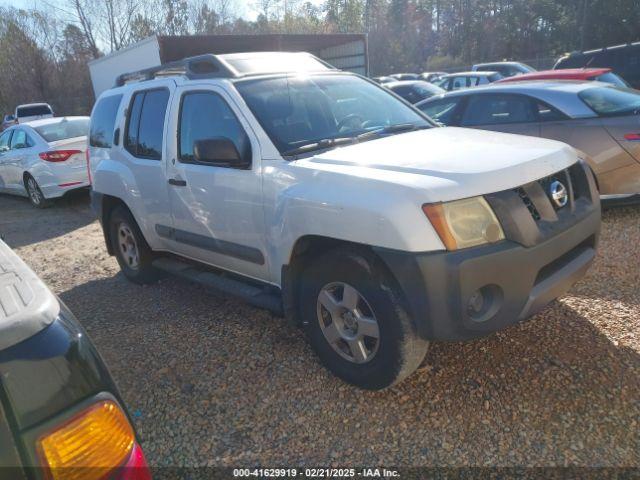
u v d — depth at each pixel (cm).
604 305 384
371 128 390
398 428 278
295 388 320
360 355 300
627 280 426
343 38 1535
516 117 633
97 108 548
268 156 339
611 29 3856
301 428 285
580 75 848
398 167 287
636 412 272
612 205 590
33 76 3612
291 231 312
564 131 587
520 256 265
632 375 300
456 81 1700
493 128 646
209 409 309
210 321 425
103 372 150
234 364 354
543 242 274
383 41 5941
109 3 3619
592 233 320
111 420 144
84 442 136
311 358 351
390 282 276
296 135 357
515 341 345
